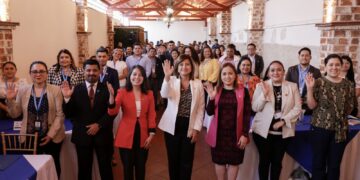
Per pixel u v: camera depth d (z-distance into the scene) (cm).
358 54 433
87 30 974
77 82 366
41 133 282
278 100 286
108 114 284
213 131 283
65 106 282
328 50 452
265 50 948
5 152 267
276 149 291
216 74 450
